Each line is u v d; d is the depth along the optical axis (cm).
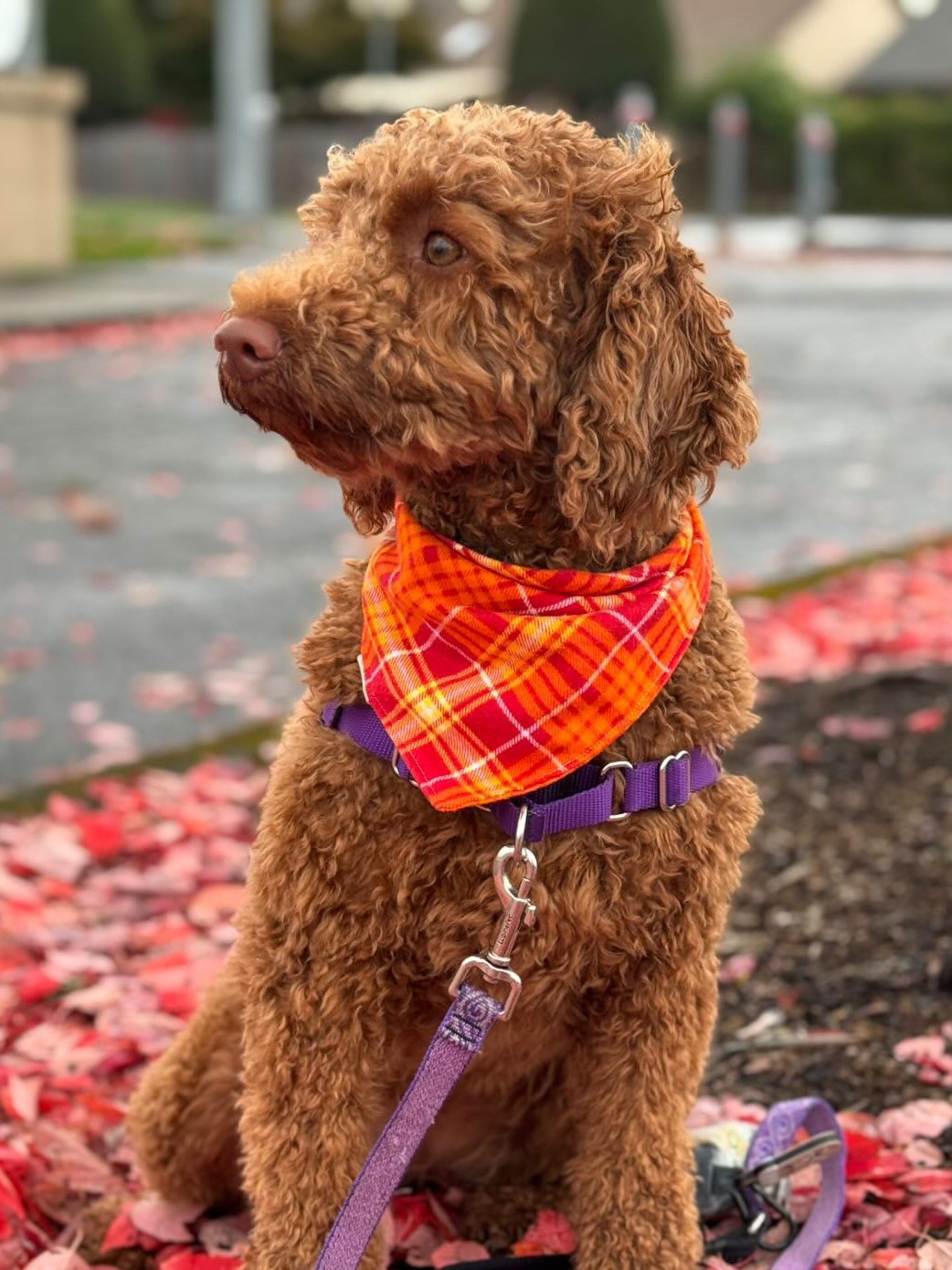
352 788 76
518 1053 82
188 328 504
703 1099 101
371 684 77
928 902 124
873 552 243
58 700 181
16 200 598
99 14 1338
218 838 144
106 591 226
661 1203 81
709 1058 105
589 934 76
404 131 76
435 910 76
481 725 75
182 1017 113
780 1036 108
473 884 76
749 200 1193
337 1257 74
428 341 72
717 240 876
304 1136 78
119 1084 107
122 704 180
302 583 232
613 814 76
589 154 75
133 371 438
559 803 75
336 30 1512
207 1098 88
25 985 116
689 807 77
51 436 346
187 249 710
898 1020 108
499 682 76
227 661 195
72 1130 100
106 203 1105
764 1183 88
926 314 579
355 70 1518
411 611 77
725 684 80
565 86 1279
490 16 1731
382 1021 79
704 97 1202
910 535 265
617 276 74
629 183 74
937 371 452
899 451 341
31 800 150
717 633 80
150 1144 90
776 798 145
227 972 87
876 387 423
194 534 261
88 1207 94
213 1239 90
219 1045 87
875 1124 97
